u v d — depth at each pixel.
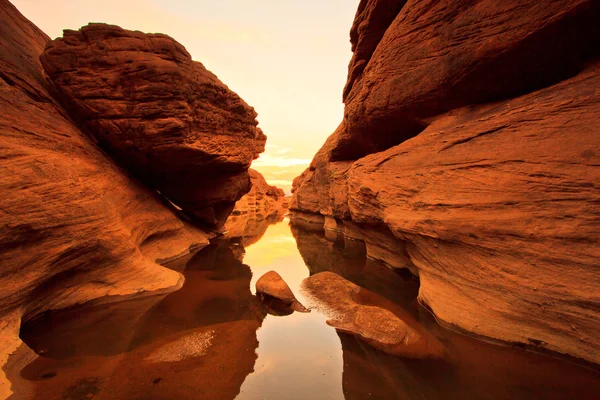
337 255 17.86
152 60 12.56
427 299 8.67
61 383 5.33
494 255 6.68
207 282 11.87
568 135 5.99
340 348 7.20
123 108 12.82
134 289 9.81
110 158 13.60
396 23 11.80
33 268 7.05
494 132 7.56
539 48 7.39
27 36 14.02
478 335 6.79
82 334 7.30
